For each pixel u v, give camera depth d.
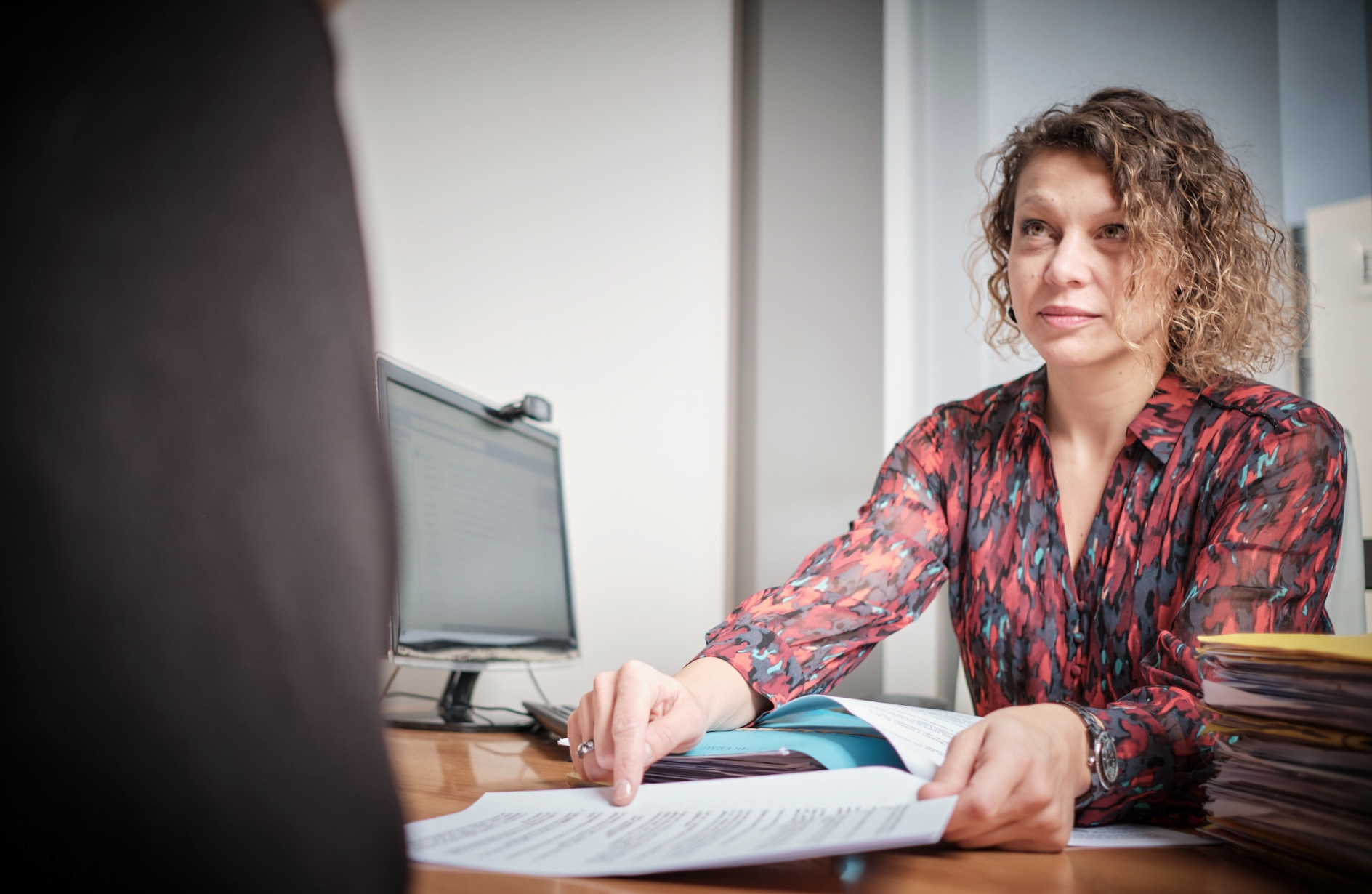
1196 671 0.69
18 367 0.23
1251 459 0.83
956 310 2.02
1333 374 1.60
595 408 2.02
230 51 0.25
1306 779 0.46
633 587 1.99
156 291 0.24
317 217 0.26
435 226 1.96
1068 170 0.94
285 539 0.24
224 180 0.25
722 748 0.63
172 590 0.23
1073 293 0.92
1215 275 0.93
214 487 0.24
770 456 2.06
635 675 0.63
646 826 0.47
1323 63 1.71
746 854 0.39
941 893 0.40
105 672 0.23
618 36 2.15
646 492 2.02
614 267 2.07
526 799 0.57
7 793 0.22
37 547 0.23
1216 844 0.54
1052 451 1.02
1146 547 0.91
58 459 0.23
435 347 1.92
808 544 2.02
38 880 0.22
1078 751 0.55
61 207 0.24
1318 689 0.45
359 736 0.24
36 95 0.24
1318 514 0.76
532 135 2.06
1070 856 0.49
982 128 2.04
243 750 0.23
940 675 1.89
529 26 2.09
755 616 0.87
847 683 1.90
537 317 2.00
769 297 2.11
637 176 2.12
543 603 1.67
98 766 0.22
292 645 0.23
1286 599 0.73
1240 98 1.79
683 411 2.06
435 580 1.31
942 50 2.09
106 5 0.25
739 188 2.19
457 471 1.42
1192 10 1.85
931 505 1.08
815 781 0.52
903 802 0.46
